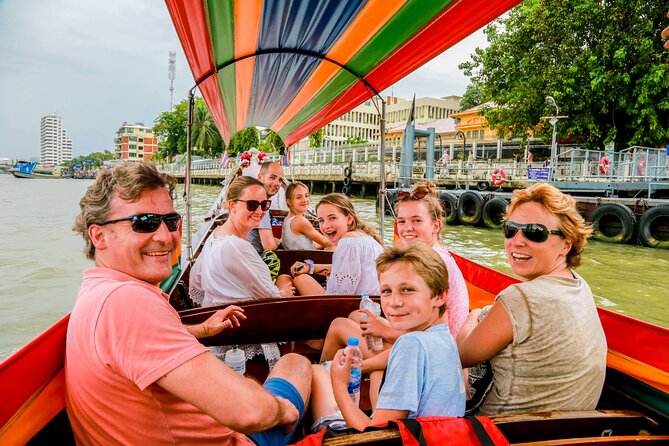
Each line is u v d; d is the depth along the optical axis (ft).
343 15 10.98
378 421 4.51
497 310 5.04
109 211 4.22
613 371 6.17
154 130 192.95
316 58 14.56
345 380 5.38
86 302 3.91
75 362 3.88
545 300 4.89
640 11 52.65
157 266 4.42
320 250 13.65
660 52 51.60
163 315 3.81
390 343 6.51
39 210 62.03
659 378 5.49
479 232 46.78
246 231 9.43
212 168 142.92
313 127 26.32
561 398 4.95
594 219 42.04
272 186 18.33
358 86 16.51
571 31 56.29
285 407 4.53
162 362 3.61
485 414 5.41
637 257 34.45
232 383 3.82
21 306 20.68
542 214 5.24
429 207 8.18
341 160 110.11
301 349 9.17
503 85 66.33
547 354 4.87
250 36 12.09
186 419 3.98
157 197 4.35
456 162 86.48
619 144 60.44
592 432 4.95
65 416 4.84
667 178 49.98
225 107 20.80
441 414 4.54
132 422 3.83
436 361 4.61
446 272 5.15
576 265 5.50
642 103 52.95
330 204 10.38
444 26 10.77
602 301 22.90
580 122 58.49
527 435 4.76
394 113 212.43
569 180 55.16
